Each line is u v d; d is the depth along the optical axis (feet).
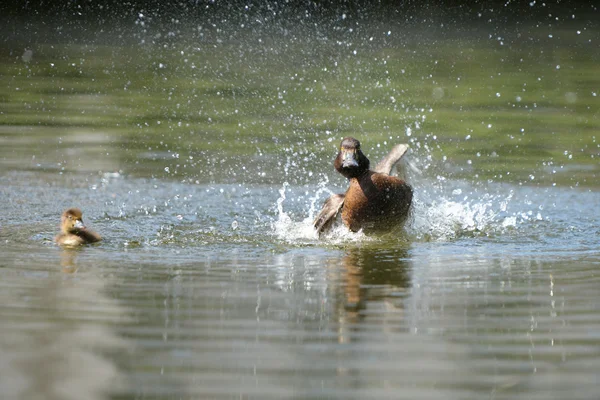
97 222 111.34
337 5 361.71
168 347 60.80
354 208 105.50
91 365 57.00
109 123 190.60
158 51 304.30
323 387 53.62
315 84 245.04
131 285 78.48
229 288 77.92
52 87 237.04
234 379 54.70
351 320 68.03
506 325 66.64
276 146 169.27
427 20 369.71
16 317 67.41
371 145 169.68
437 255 94.53
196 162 155.02
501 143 171.32
